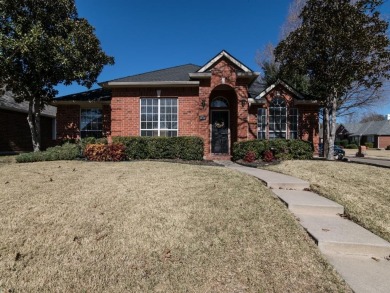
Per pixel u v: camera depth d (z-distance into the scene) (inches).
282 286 116.8
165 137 464.1
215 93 571.8
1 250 135.0
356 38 435.2
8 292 109.3
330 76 489.7
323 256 140.9
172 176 280.7
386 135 1923.0
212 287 115.4
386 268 132.0
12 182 248.7
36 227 157.8
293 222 177.5
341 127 2385.6
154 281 118.0
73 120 616.7
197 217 177.2
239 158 474.9
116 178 267.7
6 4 429.7
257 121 592.1
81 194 213.6
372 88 858.8
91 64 497.4
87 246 140.6
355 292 112.7
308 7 503.5
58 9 478.9
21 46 415.2
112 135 530.6
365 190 255.6
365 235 157.9
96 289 112.3
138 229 159.3
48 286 113.0
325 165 368.5
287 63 526.0
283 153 467.2
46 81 502.9
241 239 152.8
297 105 594.9
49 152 426.9
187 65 665.6
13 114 716.7
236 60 498.3
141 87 531.2
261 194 228.1
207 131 508.1
